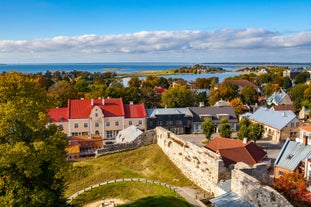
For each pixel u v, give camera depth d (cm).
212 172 3145
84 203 2958
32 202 1942
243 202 2484
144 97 10469
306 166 3622
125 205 2852
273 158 5003
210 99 10369
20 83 2331
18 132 2116
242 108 9062
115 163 4094
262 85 17238
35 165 1947
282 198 2144
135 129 5475
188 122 7206
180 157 3834
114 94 9100
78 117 6506
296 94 11594
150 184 3353
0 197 1903
